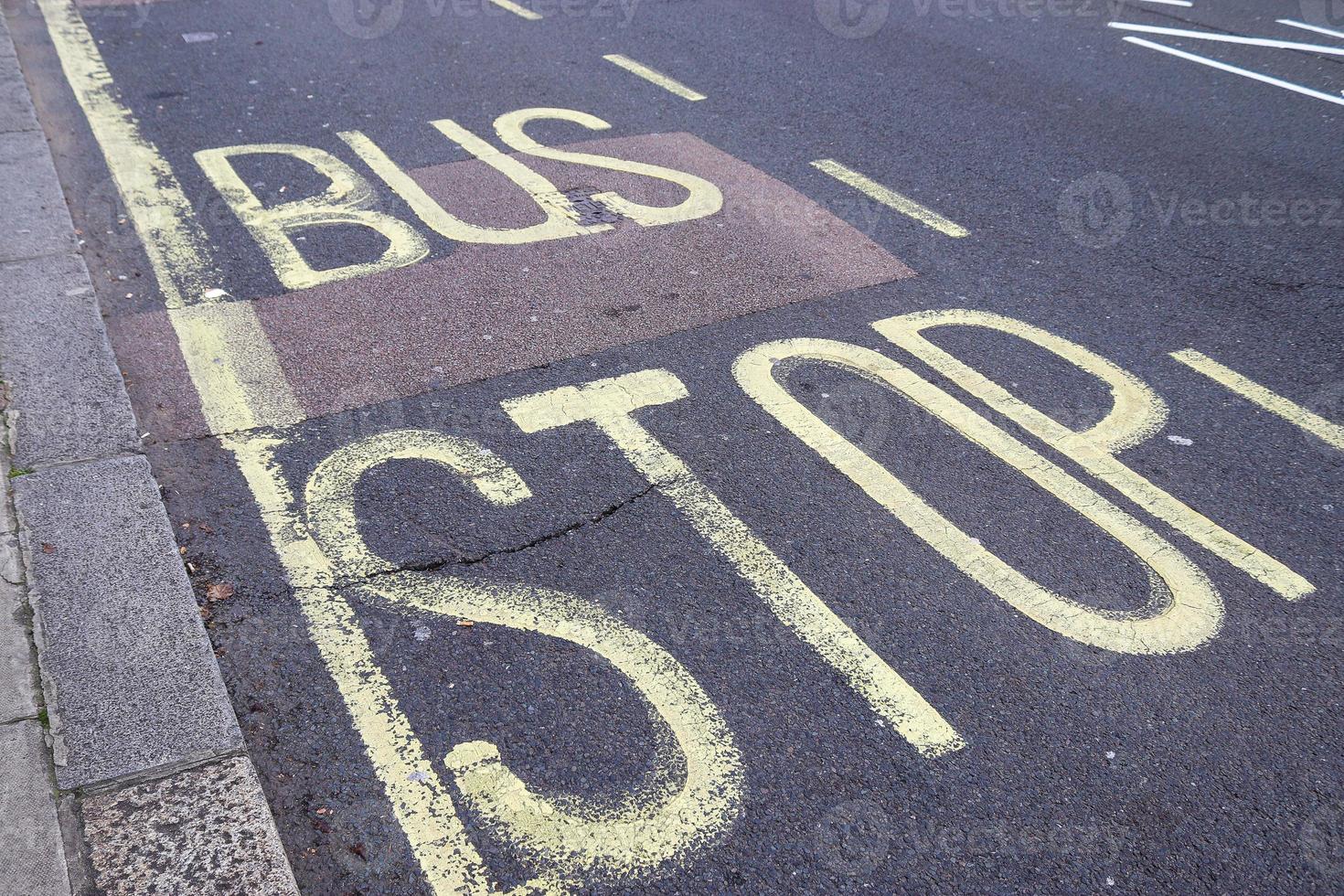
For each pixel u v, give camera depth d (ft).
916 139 24.73
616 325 17.06
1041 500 13.64
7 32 29.14
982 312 17.79
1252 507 13.65
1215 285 18.78
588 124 25.11
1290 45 31.71
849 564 12.55
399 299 17.51
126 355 15.80
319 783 9.93
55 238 18.60
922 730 10.61
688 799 9.87
